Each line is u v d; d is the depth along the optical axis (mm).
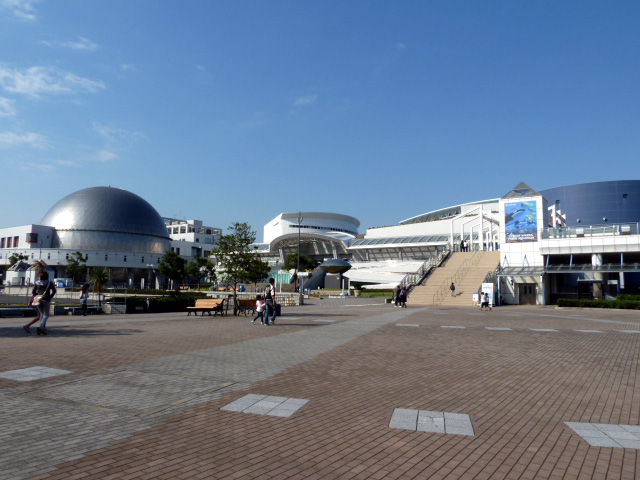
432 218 109188
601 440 5344
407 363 10297
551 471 4445
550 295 44781
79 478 4070
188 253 120250
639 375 9188
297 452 4848
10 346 11602
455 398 7277
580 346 13281
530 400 7199
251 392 7402
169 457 4629
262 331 16594
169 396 7027
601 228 40750
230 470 4340
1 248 97875
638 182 83938
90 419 5816
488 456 4812
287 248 100062
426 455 4820
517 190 45500
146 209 103812
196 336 14734
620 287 43750
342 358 10828
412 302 40656
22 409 6168
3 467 4266
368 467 4477
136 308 28266
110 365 9289
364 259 94250
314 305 38125
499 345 13375
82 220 95062
